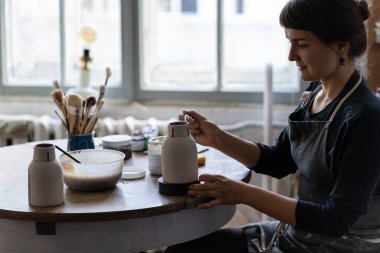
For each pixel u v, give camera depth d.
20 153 1.77
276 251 1.45
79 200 1.32
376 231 1.38
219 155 1.74
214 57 2.56
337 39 1.31
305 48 1.32
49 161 1.27
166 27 2.58
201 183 1.36
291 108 2.46
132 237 1.29
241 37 2.52
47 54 2.67
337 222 1.25
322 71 1.33
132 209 1.25
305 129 1.42
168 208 1.28
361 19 1.34
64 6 2.57
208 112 2.52
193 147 1.35
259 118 2.49
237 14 2.51
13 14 2.66
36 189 1.26
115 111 2.58
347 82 1.36
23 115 2.56
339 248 1.38
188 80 2.61
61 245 1.28
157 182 1.46
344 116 1.31
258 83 2.55
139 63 2.56
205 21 2.54
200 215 1.37
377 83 1.93
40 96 2.66
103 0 2.59
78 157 1.49
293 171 1.68
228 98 2.52
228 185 1.32
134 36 2.54
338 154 1.29
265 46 2.52
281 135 1.67
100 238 1.27
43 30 2.66
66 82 2.63
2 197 1.34
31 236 1.28
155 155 1.51
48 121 2.47
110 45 2.62
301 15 1.29
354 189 1.24
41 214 1.23
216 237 1.55
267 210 1.30
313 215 1.27
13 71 2.70
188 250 1.50
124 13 2.52
